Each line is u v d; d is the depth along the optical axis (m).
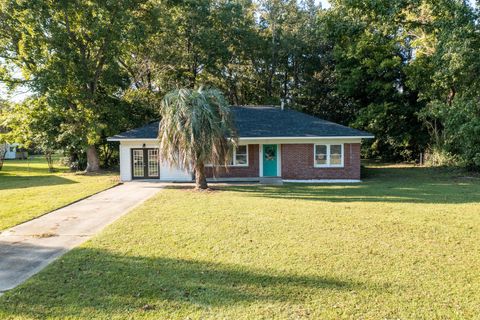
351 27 21.80
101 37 22.02
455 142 23.62
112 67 24.77
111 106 25.41
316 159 19.69
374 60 28.20
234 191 15.35
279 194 14.37
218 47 30.81
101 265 6.22
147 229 8.64
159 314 4.50
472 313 4.51
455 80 19.75
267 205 11.70
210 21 31.61
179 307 4.68
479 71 18.62
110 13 21.64
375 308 4.65
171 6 27.33
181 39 30.66
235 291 5.16
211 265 6.18
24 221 9.82
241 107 23.70
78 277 5.68
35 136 23.92
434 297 4.96
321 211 10.59
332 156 19.64
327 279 5.57
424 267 6.05
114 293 5.11
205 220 9.53
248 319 4.37
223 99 15.36
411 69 25.11
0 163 28.31
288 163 19.81
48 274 5.81
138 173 20.25
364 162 32.47
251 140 19.66
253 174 20.42
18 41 21.20
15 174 24.59
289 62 37.59
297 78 37.75
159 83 31.25
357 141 19.44
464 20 17.75
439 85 22.19
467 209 10.77
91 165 25.52
